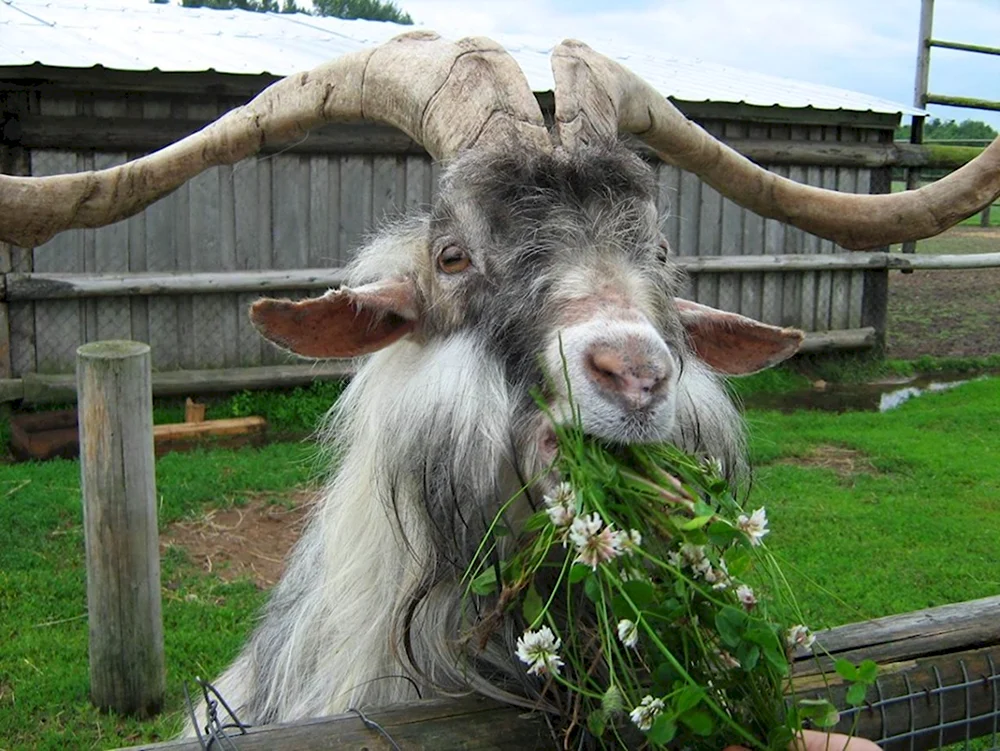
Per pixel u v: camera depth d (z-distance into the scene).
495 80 1.06
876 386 5.02
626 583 0.83
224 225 4.07
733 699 0.86
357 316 1.10
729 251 4.92
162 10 5.49
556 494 0.90
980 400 4.60
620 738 0.90
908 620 1.10
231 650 2.21
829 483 3.38
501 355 1.00
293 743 0.88
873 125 4.99
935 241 9.12
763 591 1.03
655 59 6.11
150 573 1.96
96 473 1.89
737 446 1.16
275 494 3.12
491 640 1.05
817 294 5.14
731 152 1.21
